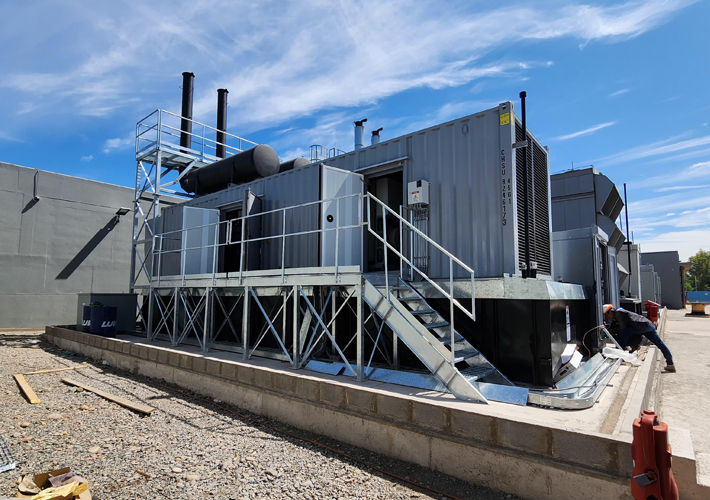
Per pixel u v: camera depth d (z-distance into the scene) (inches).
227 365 251.8
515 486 141.4
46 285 625.9
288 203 367.9
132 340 394.3
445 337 229.9
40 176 629.9
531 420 143.7
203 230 423.5
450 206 272.5
